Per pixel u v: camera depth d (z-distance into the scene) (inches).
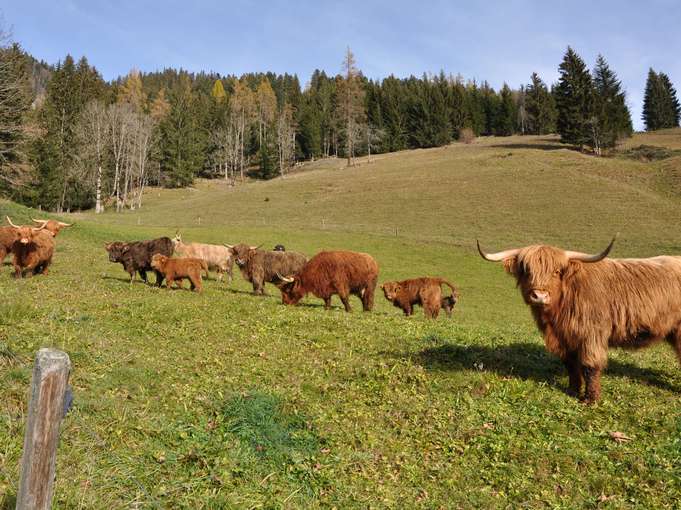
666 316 298.8
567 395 303.4
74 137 3014.3
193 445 224.8
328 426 259.9
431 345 394.9
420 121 5211.6
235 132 4958.2
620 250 1568.7
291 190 3088.1
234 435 239.9
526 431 257.3
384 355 370.9
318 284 625.9
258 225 2158.0
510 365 348.5
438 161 3535.9
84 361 311.7
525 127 5836.6
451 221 2095.2
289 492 202.1
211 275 1159.0
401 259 1542.8
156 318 453.4
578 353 299.7
